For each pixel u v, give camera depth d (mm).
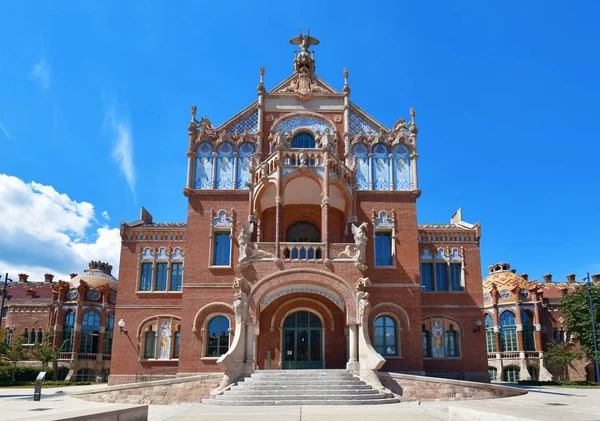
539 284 73312
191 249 34375
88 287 63281
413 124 37094
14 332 63750
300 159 32375
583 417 13297
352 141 36875
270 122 37344
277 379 26547
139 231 40719
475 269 40469
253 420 17547
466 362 38562
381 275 34125
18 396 30969
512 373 65875
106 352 63344
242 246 30250
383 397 25078
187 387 27094
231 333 32938
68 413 11477
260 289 29469
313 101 37906
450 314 39375
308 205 36812
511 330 66812
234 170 36062
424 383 26688
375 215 35219
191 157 36031
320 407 22328
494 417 12398
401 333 33250
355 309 29156
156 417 19250
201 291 33625
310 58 39750
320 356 32656
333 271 30047
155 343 38469
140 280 39938
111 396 27438
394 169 36438
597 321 51875
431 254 40719
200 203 35250
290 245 30594
